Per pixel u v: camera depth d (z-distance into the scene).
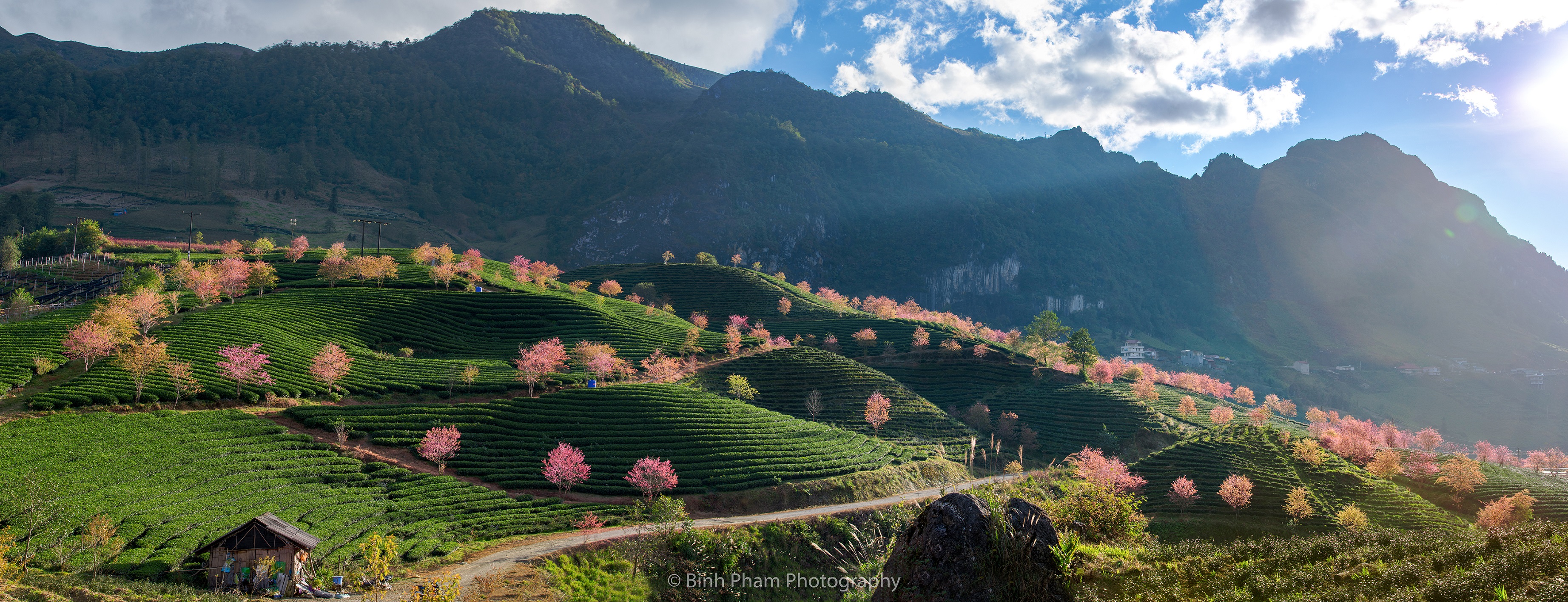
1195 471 107.25
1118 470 95.50
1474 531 30.09
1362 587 24.77
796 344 184.25
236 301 126.56
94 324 88.44
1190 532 90.56
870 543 70.69
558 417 97.00
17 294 125.69
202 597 42.56
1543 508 103.94
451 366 113.69
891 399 144.75
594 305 171.25
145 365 79.50
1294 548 30.36
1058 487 89.50
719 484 86.44
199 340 98.69
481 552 59.09
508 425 92.12
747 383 133.25
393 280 156.38
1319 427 173.62
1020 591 19.36
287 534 48.88
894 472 101.81
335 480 71.25
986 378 176.38
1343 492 99.12
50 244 183.75
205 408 81.75
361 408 88.38
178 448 69.44
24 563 44.53
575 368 125.44
